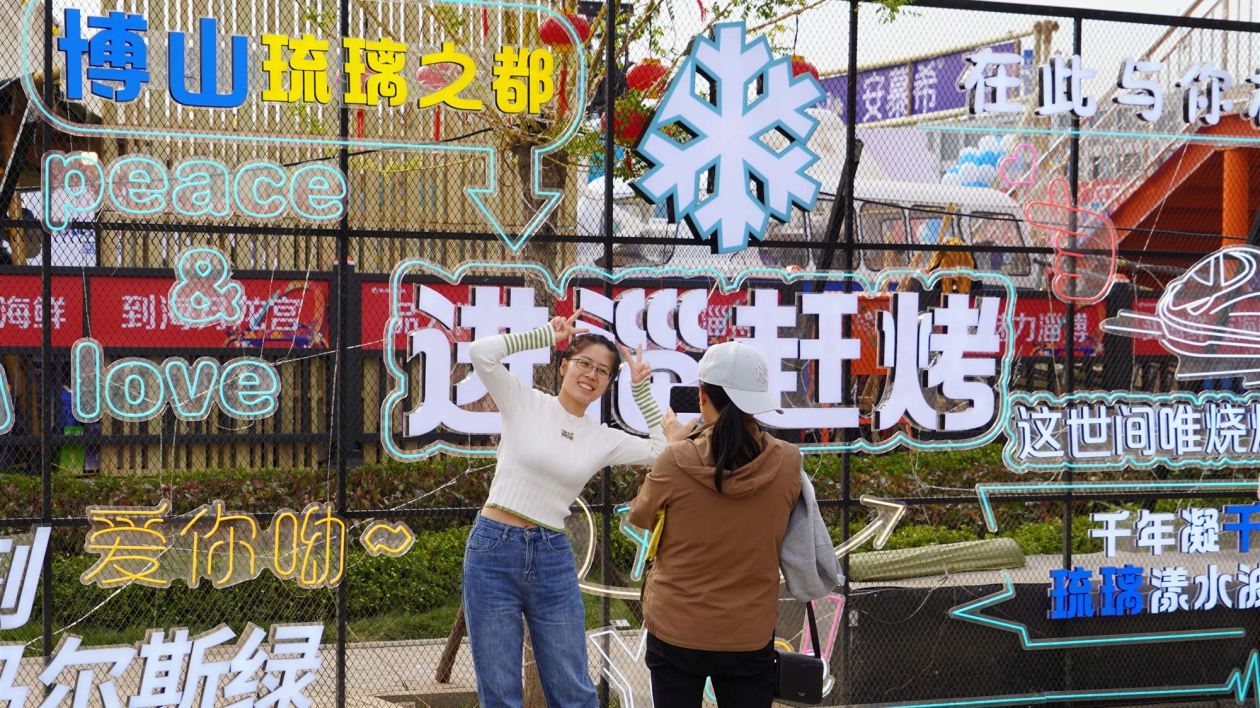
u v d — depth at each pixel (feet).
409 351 17.52
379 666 20.27
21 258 23.95
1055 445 19.63
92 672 15.97
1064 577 19.47
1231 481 20.54
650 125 17.88
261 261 24.23
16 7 18.30
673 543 12.90
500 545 14.26
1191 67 20.12
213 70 16.34
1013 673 19.44
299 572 16.78
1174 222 27.12
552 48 18.58
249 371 16.83
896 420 18.84
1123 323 20.45
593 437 14.73
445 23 18.79
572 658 14.52
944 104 21.06
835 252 20.45
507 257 18.93
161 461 22.16
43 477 16.19
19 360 24.44
